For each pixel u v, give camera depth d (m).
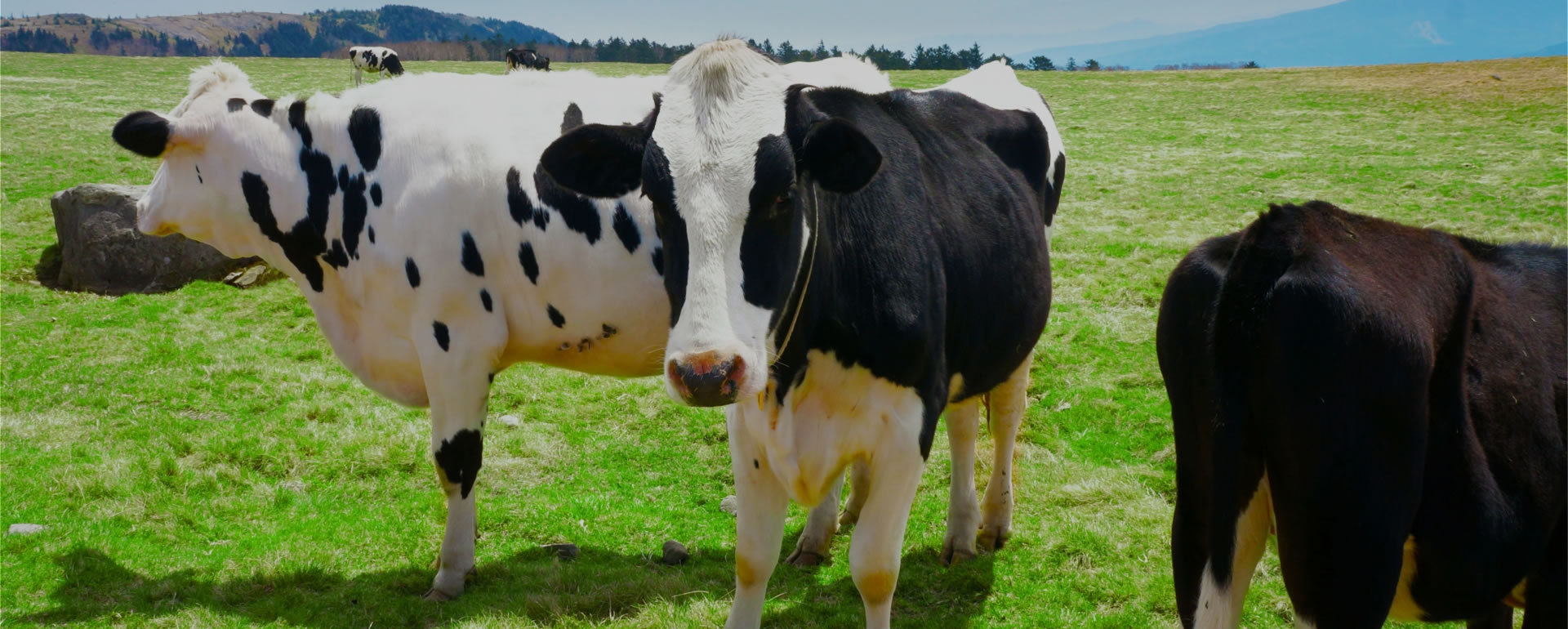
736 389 3.17
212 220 5.77
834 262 3.71
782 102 3.43
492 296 5.22
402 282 5.27
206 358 8.81
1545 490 3.01
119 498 6.26
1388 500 2.77
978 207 4.55
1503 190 16.89
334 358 9.09
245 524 6.07
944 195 4.36
